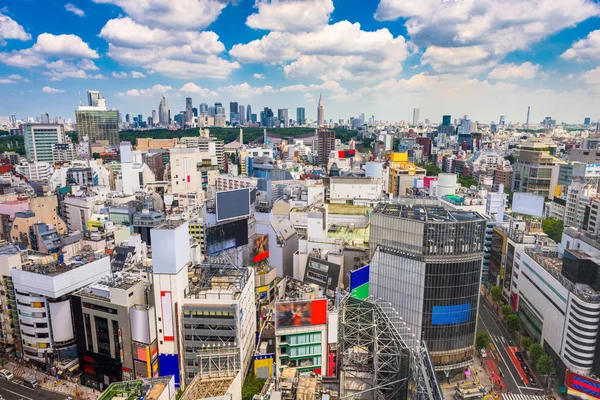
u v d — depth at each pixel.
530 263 179.88
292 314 126.56
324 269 173.38
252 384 122.62
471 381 150.25
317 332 128.75
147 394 95.06
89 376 143.50
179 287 128.12
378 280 155.62
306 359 129.38
